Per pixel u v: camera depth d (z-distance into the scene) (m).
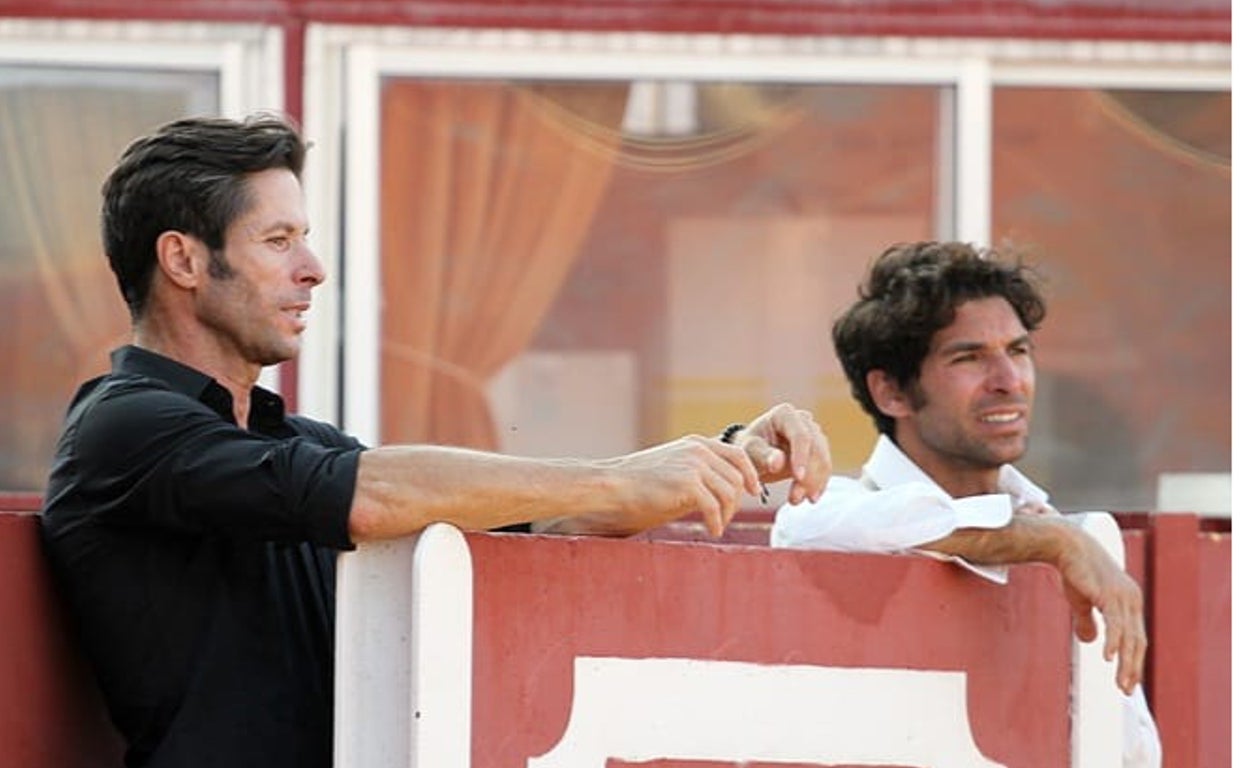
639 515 14.45
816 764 15.66
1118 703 16.78
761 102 27.11
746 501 25.31
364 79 26.61
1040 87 27.44
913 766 16.03
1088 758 16.66
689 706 15.16
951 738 16.19
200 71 26.45
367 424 26.58
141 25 26.39
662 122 27.03
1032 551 16.44
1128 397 27.48
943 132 27.23
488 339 26.84
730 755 15.30
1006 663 16.42
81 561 14.77
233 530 14.34
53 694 15.05
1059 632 16.66
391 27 26.67
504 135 26.88
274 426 15.91
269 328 15.41
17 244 26.28
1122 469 27.50
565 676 14.68
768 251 27.06
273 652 14.93
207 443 14.42
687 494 14.42
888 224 27.16
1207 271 27.56
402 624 14.23
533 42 26.88
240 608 14.88
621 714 14.89
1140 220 27.56
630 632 14.92
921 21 27.20
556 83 26.94
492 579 14.38
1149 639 23.08
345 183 26.59
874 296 19.28
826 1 27.12
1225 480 27.52
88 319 26.31
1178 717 23.09
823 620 15.71
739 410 27.00
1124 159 27.53
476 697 14.27
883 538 16.28
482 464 14.21
